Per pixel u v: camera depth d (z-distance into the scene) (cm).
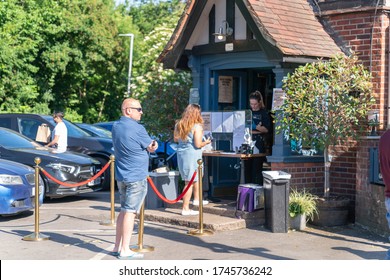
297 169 1090
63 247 880
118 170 803
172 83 1430
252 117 1158
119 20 3812
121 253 809
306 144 1033
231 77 1258
